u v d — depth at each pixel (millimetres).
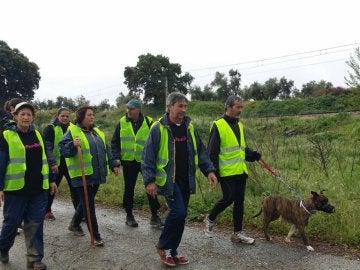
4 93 46031
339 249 5184
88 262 5004
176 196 4613
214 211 5660
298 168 9547
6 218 4770
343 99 32250
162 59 46906
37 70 48031
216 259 4969
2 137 4688
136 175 6555
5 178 4676
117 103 51344
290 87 52500
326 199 5156
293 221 5305
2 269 4848
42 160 4875
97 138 5820
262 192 7453
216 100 50156
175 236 4684
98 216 7195
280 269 4605
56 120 7172
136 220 6902
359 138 15625
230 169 5379
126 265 4867
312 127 21203
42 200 4891
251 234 5898
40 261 4785
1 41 46469
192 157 4738
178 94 4645
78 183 5586
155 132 4617
